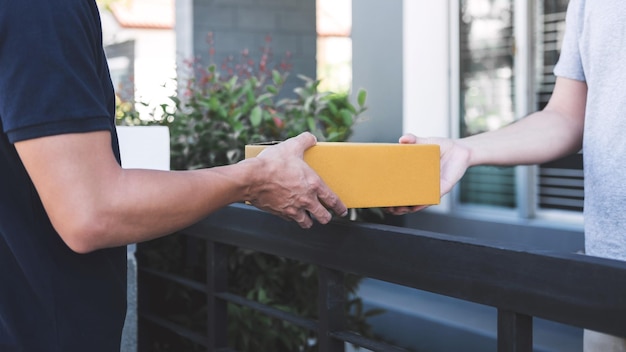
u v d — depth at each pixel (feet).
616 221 4.40
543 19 15.61
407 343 14.75
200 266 8.25
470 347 13.65
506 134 4.87
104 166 3.08
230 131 8.38
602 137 4.45
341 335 4.29
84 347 3.51
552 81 15.64
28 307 3.41
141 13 50.55
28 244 3.34
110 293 3.63
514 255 3.17
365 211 8.59
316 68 19.92
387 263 3.84
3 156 3.26
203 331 7.96
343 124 8.57
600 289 2.85
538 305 3.09
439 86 17.02
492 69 16.62
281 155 3.50
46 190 3.03
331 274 4.37
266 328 8.05
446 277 3.51
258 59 19.25
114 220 3.08
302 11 19.66
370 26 18.34
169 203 3.19
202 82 9.64
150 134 6.23
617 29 4.32
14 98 2.96
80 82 3.03
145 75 9.40
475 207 17.08
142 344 7.25
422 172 3.81
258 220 4.91
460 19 16.99
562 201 15.60
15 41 2.96
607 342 4.54
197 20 18.66
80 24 3.09
